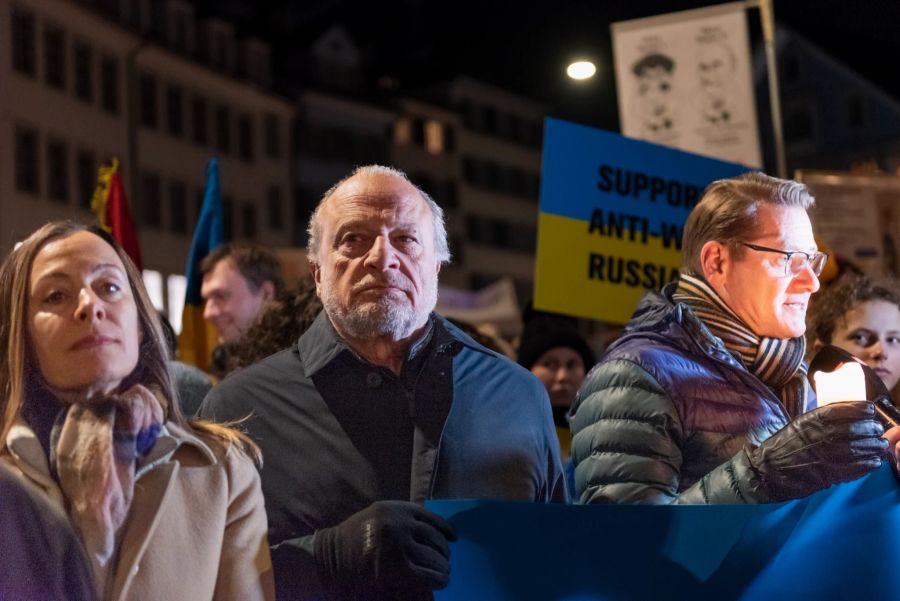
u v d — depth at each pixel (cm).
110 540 273
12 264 291
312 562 309
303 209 4844
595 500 335
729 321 358
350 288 338
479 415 349
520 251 6106
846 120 4678
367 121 5162
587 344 599
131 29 4009
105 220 619
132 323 291
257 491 304
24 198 3609
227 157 4466
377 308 335
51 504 271
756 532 310
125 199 623
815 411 312
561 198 546
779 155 795
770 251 355
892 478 321
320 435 341
